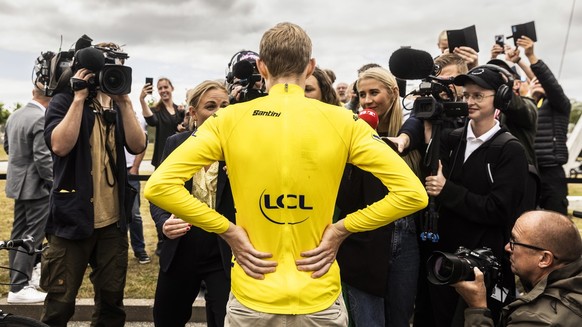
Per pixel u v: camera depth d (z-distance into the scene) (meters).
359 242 2.67
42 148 4.13
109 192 3.14
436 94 2.65
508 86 2.66
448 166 2.82
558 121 4.85
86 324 4.07
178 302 2.89
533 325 1.97
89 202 2.97
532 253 2.12
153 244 6.08
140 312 4.14
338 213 2.78
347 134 1.81
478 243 2.66
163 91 6.11
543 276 2.13
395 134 2.99
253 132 1.78
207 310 3.05
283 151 1.76
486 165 2.64
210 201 2.78
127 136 3.22
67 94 3.16
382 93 2.96
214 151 1.82
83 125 2.98
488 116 2.69
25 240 2.54
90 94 3.04
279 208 1.78
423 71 2.59
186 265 2.80
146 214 7.91
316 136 1.78
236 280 1.88
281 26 1.91
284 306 1.78
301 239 1.80
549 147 4.85
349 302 2.73
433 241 2.62
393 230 2.78
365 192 2.68
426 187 2.64
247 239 1.81
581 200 8.39
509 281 2.73
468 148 2.74
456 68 3.42
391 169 1.77
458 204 2.59
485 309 2.18
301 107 1.81
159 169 1.75
